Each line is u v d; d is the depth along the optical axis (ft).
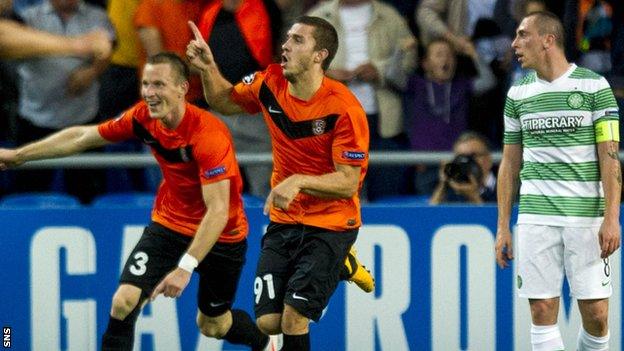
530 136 67.41
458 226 75.61
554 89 66.39
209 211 62.64
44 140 65.67
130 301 65.51
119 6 82.02
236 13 81.51
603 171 65.67
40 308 73.92
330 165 63.52
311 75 62.18
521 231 67.92
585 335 69.21
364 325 75.66
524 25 66.39
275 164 64.90
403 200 81.05
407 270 75.61
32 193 82.84
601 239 65.36
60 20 81.00
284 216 64.64
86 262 74.08
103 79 82.23
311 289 62.95
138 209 74.28
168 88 62.39
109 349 65.67
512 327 76.18
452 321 75.92
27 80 81.41
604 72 89.10
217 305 69.82
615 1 90.99
